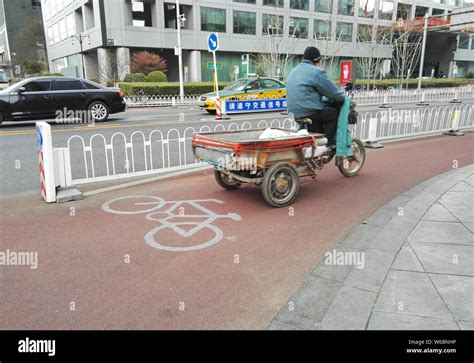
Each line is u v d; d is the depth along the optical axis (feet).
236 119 48.19
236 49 133.59
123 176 21.54
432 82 145.38
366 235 13.96
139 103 78.69
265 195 16.49
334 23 139.95
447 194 17.95
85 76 139.23
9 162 25.58
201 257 12.42
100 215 16.05
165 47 121.60
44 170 17.31
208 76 132.46
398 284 10.45
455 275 10.78
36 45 207.10
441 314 9.12
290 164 17.08
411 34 151.94
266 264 11.98
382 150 30.32
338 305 9.68
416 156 27.96
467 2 191.62
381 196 18.63
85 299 10.14
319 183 21.01
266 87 59.72
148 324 9.17
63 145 30.58
